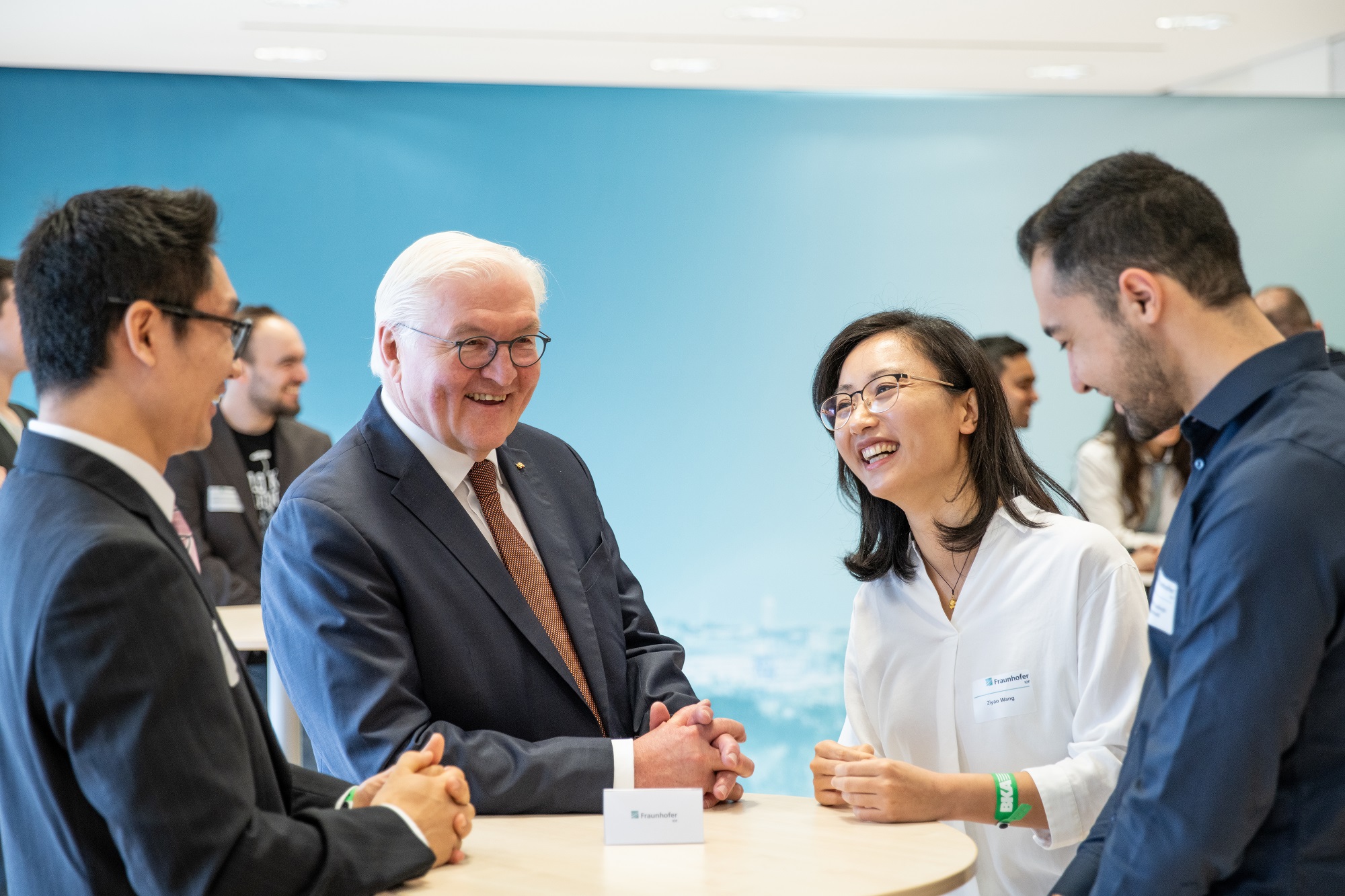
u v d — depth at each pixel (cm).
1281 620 132
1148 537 452
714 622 651
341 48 600
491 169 650
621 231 654
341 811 147
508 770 186
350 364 641
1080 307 153
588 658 218
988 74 652
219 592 437
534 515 227
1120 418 461
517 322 206
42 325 137
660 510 653
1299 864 137
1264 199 629
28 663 124
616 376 654
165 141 631
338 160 641
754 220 658
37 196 623
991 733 213
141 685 124
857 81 664
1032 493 220
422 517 206
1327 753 135
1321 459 134
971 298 660
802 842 170
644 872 155
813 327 660
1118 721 199
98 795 123
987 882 215
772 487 656
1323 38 602
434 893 146
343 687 190
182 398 141
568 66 630
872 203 659
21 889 131
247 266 635
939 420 211
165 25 566
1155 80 664
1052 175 655
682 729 194
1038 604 210
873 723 230
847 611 653
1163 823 138
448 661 201
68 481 132
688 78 654
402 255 213
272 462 473
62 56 606
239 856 128
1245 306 146
